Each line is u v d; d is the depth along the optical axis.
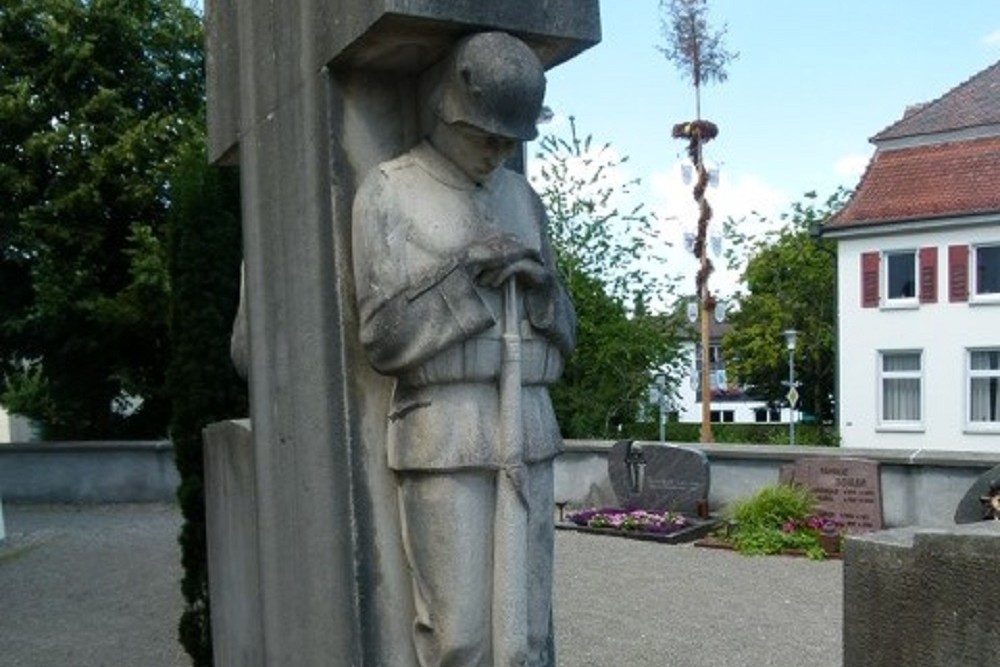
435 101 2.40
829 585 7.98
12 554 9.91
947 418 23.38
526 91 2.25
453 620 2.35
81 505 13.50
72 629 6.97
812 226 26.42
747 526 9.66
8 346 15.45
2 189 14.50
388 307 2.31
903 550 3.59
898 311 24.00
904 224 23.53
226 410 5.30
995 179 22.98
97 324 14.81
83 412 15.82
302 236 2.66
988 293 23.02
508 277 2.34
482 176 2.45
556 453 2.50
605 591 7.81
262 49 2.91
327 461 2.54
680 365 17.86
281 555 2.89
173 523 11.86
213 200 5.38
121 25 14.80
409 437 2.36
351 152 2.52
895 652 3.61
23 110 14.30
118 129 14.71
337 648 2.53
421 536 2.38
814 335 32.38
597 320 15.99
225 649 3.67
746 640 6.34
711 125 17.41
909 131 24.83
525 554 2.38
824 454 10.43
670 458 10.91
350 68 2.53
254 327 3.06
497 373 2.38
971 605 3.39
